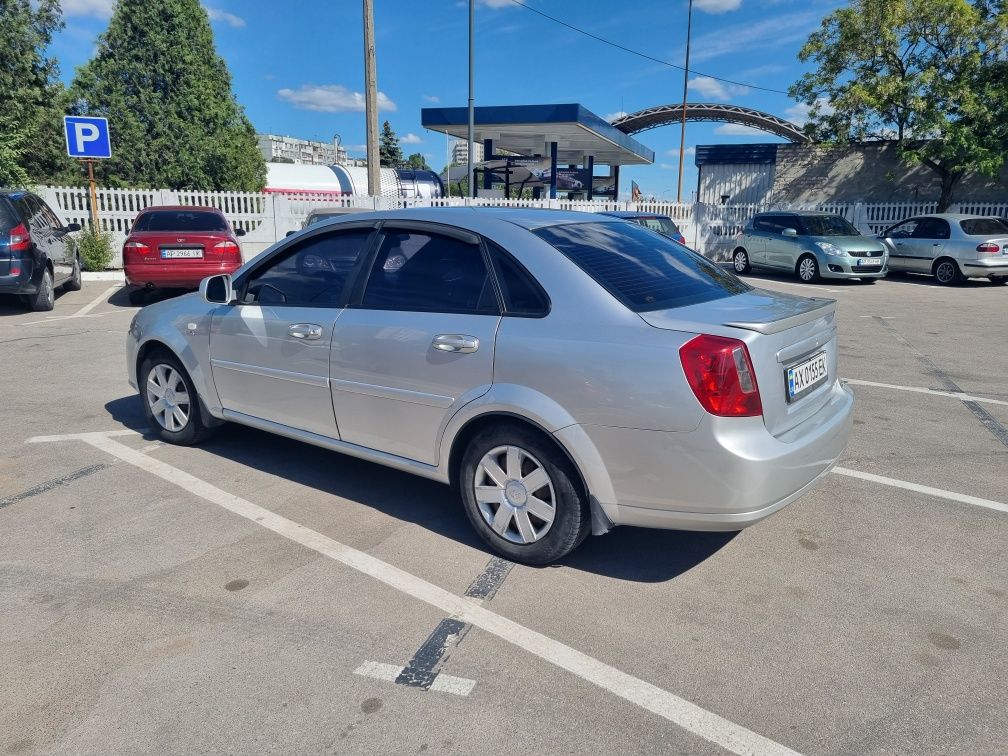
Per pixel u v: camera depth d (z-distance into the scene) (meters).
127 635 2.97
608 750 2.38
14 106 20.38
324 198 19.11
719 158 26.55
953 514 4.15
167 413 5.16
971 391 6.79
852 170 24.89
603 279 3.35
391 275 3.91
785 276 17.61
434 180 28.27
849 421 3.67
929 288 15.16
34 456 4.96
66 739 2.41
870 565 3.58
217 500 4.29
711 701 2.61
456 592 3.32
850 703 2.59
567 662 2.82
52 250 11.23
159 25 22.56
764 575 3.49
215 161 23.53
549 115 23.81
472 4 21.28
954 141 20.17
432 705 2.58
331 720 2.51
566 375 3.19
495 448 3.51
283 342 4.27
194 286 11.28
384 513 4.14
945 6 19.53
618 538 3.88
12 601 3.21
